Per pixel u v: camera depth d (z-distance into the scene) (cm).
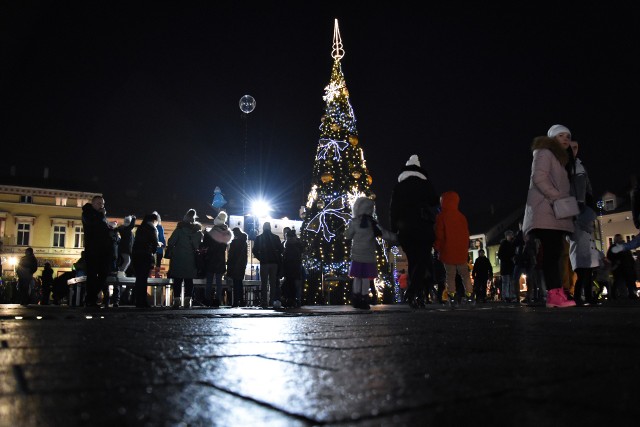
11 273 4191
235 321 448
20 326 374
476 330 315
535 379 139
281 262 1114
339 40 2072
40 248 4331
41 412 104
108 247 895
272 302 1094
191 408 108
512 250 1374
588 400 112
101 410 106
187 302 1034
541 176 610
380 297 1866
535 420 96
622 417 98
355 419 98
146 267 963
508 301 1393
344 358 189
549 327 331
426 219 765
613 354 192
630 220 4259
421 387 129
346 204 1889
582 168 743
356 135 1973
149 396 121
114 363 178
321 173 1934
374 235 855
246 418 100
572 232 629
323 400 115
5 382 139
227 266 1097
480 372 152
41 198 4425
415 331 314
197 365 173
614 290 1229
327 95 2020
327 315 570
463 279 848
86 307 885
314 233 1880
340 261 1839
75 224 4522
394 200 786
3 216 4275
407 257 786
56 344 242
